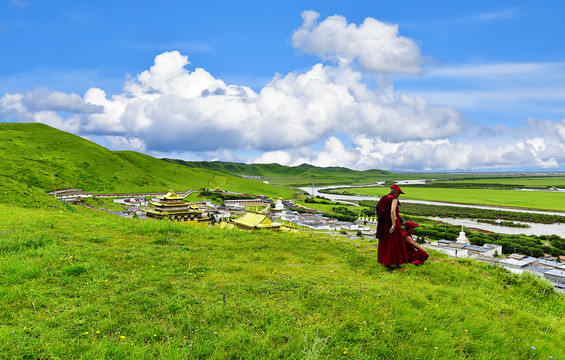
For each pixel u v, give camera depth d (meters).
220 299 7.57
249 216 48.72
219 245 13.84
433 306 8.00
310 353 5.36
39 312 6.46
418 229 105.12
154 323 6.30
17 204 34.97
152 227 16.27
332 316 7.03
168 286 8.20
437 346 6.14
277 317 6.77
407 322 6.89
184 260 10.98
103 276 8.60
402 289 9.05
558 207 178.88
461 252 70.44
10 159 126.00
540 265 60.12
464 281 10.60
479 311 8.16
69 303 6.93
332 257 12.97
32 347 5.23
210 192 198.38
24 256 9.78
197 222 60.34
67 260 9.70
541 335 7.59
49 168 142.62
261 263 11.51
